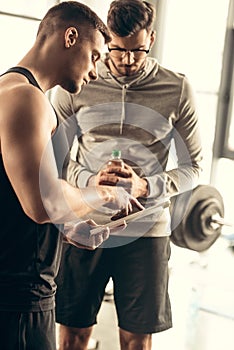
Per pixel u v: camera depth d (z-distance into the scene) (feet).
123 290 8.62
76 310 8.59
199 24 14.37
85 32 6.00
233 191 14.58
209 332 11.85
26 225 5.54
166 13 14.02
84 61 6.03
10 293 5.50
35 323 5.62
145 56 8.40
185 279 13.67
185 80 8.62
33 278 5.59
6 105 5.31
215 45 14.39
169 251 8.87
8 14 12.00
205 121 14.51
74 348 8.77
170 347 11.16
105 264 8.57
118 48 8.27
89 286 8.56
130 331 8.66
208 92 14.47
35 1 12.25
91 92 8.54
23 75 5.66
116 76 8.50
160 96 8.51
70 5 6.06
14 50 12.21
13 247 5.53
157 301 8.61
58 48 5.92
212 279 13.71
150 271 8.54
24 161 5.22
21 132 5.23
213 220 9.77
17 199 5.49
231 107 14.46
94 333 11.47
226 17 14.28
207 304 12.87
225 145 14.49
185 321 12.20
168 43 14.14
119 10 8.14
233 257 14.01
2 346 5.50
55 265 5.83
